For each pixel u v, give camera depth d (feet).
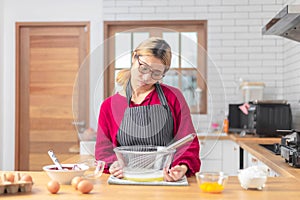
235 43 18.29
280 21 9.22
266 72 18.24
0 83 18.12
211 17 18.33
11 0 18.54
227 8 18.31
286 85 17.44
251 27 18.25
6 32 18.53
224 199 4.93
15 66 18.52
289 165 8.24
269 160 9.09
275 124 14.64
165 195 5.11
